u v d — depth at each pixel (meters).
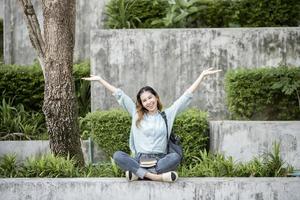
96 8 10.87
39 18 10.86
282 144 8.00
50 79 7.35
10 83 9.91
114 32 9.49
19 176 7.03
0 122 9.48
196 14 10.31
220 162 7.07
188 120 8.30
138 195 6.45
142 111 6.43
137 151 6.44
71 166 7.04
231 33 9.43
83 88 9.90
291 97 8.75
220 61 9.43
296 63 9.41
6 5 11.09
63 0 7.34
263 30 9.41
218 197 6.43
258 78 8.73
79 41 10.95
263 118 8.88
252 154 8.08
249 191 6.43
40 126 9.56
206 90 9.47
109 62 9.50
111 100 9.49
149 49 9.48
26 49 11.06
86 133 9.22
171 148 6.48
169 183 6.43
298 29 9.39
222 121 8.34
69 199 6.52
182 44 9.46
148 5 10.21
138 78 9.48
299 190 6.41
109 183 6.48
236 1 10.25
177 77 9.46
